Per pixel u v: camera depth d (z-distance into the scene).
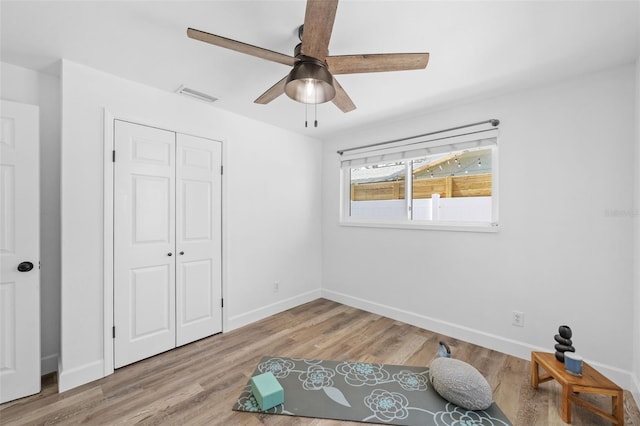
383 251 3.36
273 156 3.38
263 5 1.45
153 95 2.38
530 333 2.35
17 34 1.68
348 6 1.44
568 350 1.83
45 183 2.14
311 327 3.01
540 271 2.31
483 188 2.72
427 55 1.46
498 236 2.52
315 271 3.96
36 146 1.90
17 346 1.83
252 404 1.79
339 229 3.82
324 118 3.12
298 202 3.70
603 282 2.05
